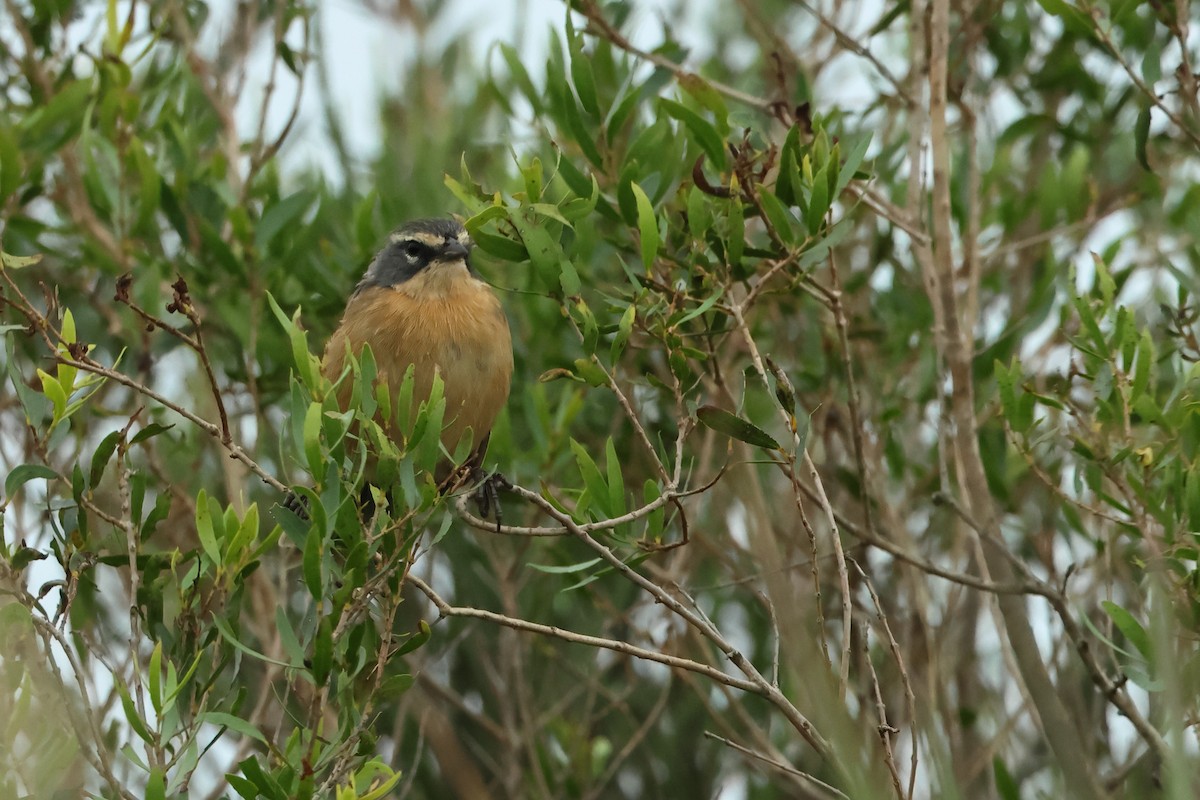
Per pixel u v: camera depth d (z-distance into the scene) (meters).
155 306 12.38
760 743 12.05
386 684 7.90
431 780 13.15
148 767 7.67
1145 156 10.83
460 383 11.96
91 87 12.77
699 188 9.38
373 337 11.88
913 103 11.08
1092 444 9.17
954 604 11.04
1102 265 9.62
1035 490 12.77
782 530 12.26
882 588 12.73
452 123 15.05
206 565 8.41
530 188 8.94
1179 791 7.14
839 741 7.56
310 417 7.65
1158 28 13.48
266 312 13.23
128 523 8.12
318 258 13.87
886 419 12.10
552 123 13.21
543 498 9.38
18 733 7.98
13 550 8.52
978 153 13.43
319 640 7.50
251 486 13.94
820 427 12.43
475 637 13.13
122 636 10.92
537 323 13.46
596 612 13.69
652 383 9.29
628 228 10.53
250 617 12.48
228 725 7.77
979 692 11.70
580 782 12.52
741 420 8.32
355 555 7.66
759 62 13.83
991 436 12.57
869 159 12.66
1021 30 13.50
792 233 9.45
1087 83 13.48
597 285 12.52
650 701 13.95
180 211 13.11
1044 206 12.84
